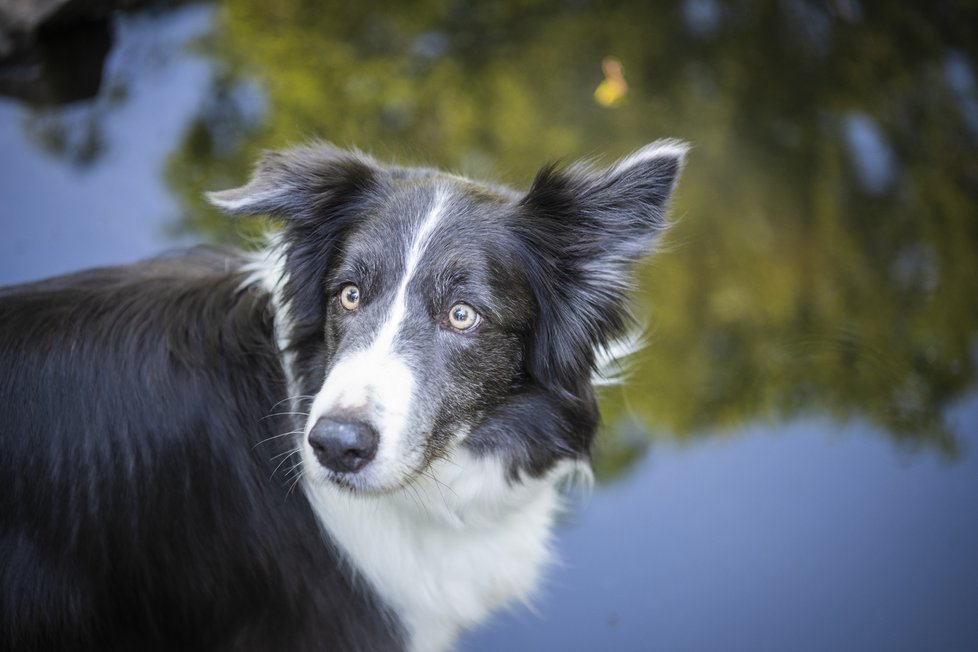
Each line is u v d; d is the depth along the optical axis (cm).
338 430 269
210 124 580
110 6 621
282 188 320
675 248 484
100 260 502
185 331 325
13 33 586
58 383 308
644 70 639
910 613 389
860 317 516
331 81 613
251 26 641
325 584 331
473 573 350
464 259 309
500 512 348
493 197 330
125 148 564
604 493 437
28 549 305
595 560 410
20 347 310
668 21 674
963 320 517
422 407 291
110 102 591
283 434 326
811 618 387
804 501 433
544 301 329
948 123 624
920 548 414
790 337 505
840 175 588
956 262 546
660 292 517
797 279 530
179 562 319
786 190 574
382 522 331
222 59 620
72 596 311
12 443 303
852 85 641
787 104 626
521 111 604
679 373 486
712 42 662
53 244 507
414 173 347
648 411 470
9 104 587
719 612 390
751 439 460
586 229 324
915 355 499
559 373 334
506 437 334
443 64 630
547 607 393
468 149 574
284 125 581
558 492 435
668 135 598
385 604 338
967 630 383
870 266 541
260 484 325
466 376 311
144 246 511
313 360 328
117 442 310
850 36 671
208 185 545
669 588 399
